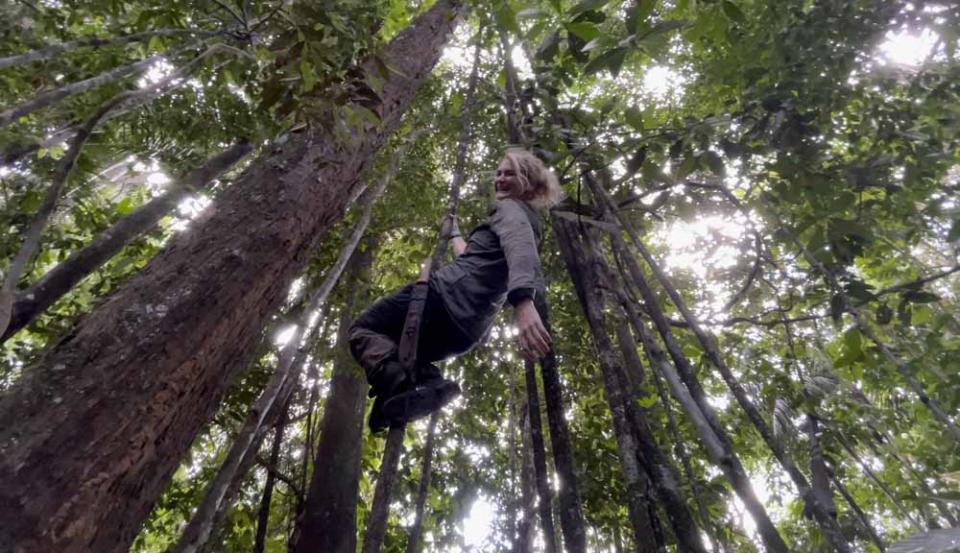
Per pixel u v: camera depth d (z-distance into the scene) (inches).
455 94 189.9
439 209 188.5
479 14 90.7
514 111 133.6
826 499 102.3
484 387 184.4
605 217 102.8
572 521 74.9
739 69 120.0
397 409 71.1
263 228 91.4
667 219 136.3
